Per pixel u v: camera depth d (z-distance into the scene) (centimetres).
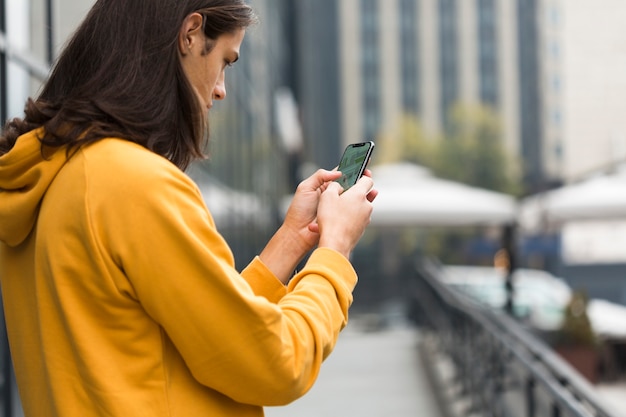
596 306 1662
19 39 443
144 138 149
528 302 1745
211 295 140
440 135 6488
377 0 10306
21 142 149
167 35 152
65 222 144
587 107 5406
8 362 416
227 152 1230
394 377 1118
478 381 780
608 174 1753
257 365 142
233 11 158
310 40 4609
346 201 166
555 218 1683
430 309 1377
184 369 146
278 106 2500
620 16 4856
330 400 970
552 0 6588
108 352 142
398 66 10288
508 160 6341
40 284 149
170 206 141
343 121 10212
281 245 181
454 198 1761
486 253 5391
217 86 165
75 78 155
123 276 141
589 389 360
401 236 5397
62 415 146
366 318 1878
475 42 10250
